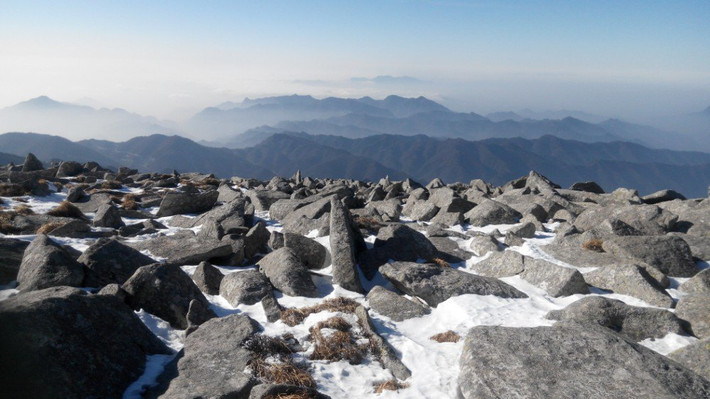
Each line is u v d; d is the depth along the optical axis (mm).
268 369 8898
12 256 13984
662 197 28578
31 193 33500
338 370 9570
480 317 12109
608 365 8305
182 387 7992
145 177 49875
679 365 8305
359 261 17266
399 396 8633
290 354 9984
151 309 11906
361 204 31016
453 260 18094
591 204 27594
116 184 42156
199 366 8836
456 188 40969
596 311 11227
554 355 8766
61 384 7152
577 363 8461
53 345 7609
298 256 16781
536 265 15508
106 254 13492
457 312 12617
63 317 8281
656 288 13297
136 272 12070
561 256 17938
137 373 8742
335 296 14117
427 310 13070
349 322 11500
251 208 26734
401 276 14234
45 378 7074
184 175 53812
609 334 9289
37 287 11672
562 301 13562
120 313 9742
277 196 32438
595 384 7840
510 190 34094
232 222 23828
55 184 38406
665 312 10984
